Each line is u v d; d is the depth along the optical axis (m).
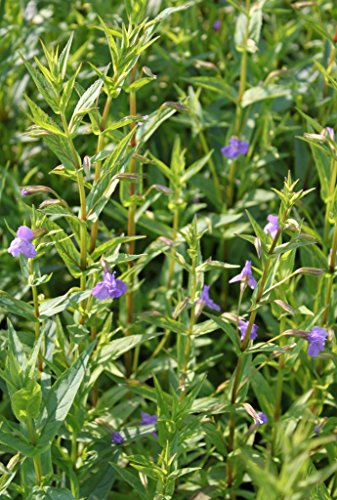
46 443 3.29
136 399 4.59
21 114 6.19
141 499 4.05
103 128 3.75
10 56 6.03
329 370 4.57
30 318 3.70
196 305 4.14
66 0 6.54
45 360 3.86
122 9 6.45
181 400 4.17
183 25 6.22
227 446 4.32
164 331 5.29
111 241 3.80
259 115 5.90
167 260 5.15
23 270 3.66
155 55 6.39
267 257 3.63
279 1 6.62
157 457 4.23
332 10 6.61
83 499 3.72
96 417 4.49
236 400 4.18
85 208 3.70
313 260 4.79
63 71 3.49
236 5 5.25
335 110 5.92
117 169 3.71
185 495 4.34
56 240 3.72
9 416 4.82
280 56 6.30
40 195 5.95
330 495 4.14
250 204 5.62
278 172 6.08
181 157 4.95
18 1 6.29
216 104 6.10
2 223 5.57
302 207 4.70
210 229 4.94
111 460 4.14
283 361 4.32
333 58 5.14
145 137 4.28
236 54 6.00
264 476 2.30
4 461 4.83
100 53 6.21
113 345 4.23
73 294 3.73
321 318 4.50
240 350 3.93
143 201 4.78
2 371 3.14
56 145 3.59
